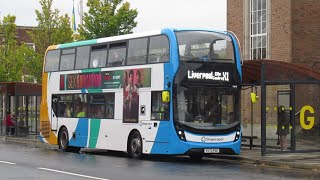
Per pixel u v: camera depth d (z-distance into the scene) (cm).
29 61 4381
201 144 1877
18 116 3806
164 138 1905
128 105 2100
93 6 3662
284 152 1997
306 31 2738
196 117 1889
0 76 4344
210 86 1917
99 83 2273
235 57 1973
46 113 2634
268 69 2017
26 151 2477
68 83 2481
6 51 4456
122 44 2164
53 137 2573
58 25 4359
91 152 2480
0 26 4481
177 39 1900
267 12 2873
